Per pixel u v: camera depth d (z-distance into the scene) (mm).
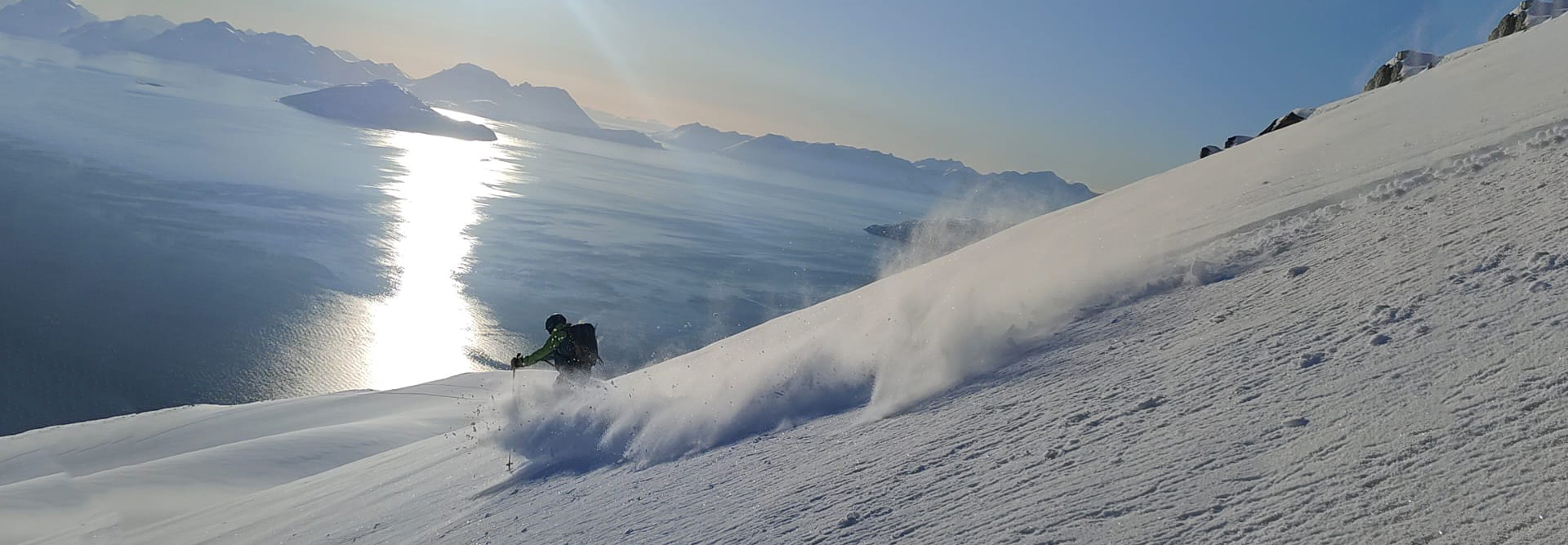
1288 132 15750
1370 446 2338
